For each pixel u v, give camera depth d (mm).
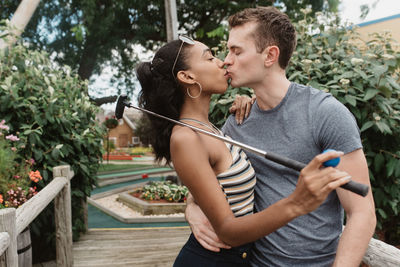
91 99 12086
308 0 10945
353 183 771
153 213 6176
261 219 932
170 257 3826
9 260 1674
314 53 2805
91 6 10453
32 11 5605
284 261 1192
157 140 1320
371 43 2857
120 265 3584
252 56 1211
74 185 4164
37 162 3506
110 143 24812
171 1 6602
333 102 1159
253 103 1430
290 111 1229
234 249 1223
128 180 11156
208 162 1088
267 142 1282
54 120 3596
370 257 1407
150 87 1320
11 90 3314
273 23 1197
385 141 2410
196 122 1233
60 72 4395
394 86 2332
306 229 1174
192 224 1304
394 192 2426
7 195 2795
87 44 11773
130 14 12031
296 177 1207
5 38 3834
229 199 1177
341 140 1097
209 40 11281
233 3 11250
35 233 3646
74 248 4105
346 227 1045
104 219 6141
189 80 1229
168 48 1258
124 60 12562
